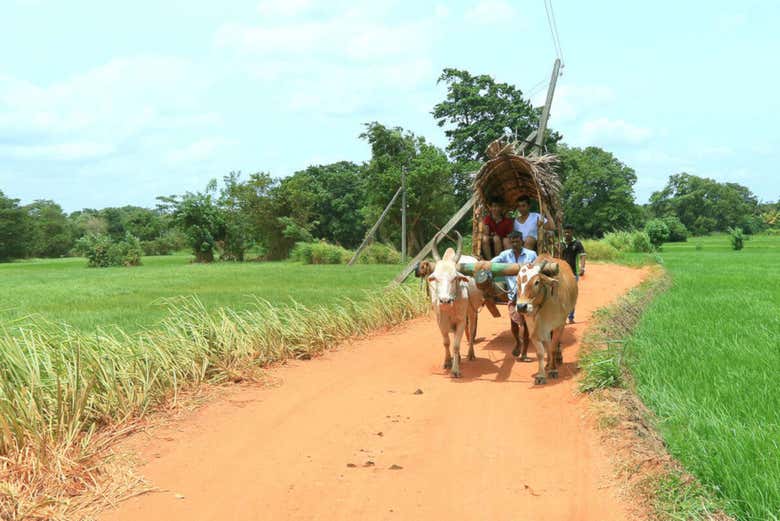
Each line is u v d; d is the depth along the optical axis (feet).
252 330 28.94
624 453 15.93
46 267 160.76
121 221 349.41
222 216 166.30
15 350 19.40
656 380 20.61
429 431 18.88
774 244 197.77
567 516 13.33
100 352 21.79
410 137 157.17
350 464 16.34
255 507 14.06
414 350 31.50
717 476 13.42
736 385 19.27
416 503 14.15
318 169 229.04
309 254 130.00
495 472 15.72
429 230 156.66
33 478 15.08
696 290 48.98
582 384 21.63
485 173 30.60
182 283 72.79
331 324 33.37
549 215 30.66
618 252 95.96
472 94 147.13
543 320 23.88
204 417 20.58
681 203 387.14
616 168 218.38
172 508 14.08
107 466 16.35
